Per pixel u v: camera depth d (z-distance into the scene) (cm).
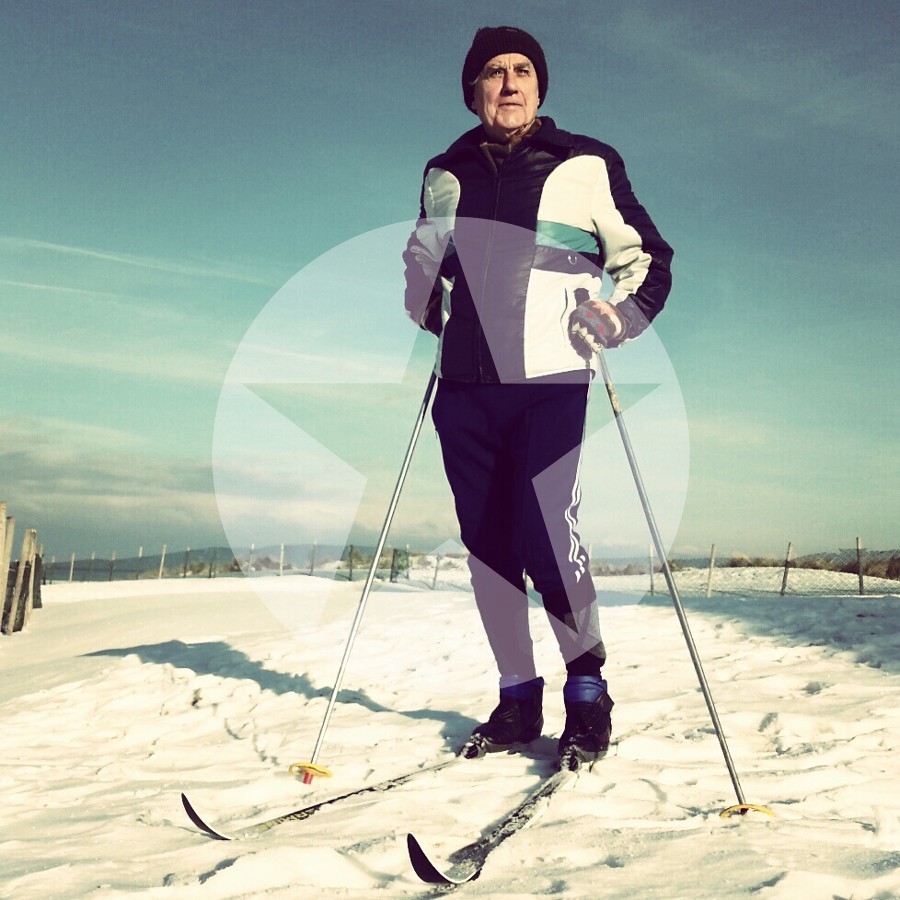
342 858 183
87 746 372
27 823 236
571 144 284
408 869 183
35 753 353
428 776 269
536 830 211
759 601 835
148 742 378
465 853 188
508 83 282
